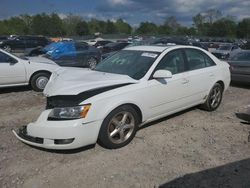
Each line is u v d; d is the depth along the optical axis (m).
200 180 4.10
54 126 4.46
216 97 7.14
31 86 9.78
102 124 4.75
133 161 4.60
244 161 4.64
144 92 5.24
